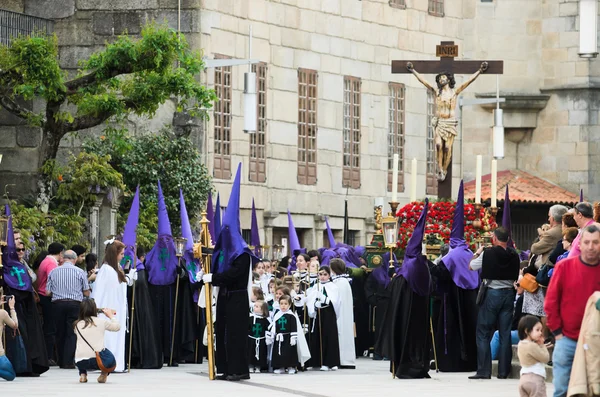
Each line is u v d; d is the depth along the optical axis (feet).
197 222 142.31
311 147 165.27
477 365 91.61
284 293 96.53
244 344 88.63
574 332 62.23
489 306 89.15
